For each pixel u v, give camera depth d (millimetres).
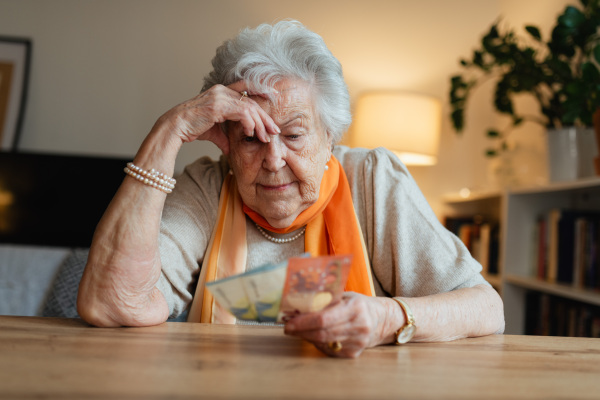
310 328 731
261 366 688
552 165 2541
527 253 2711
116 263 923
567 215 2414
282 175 1089
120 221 945
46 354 698
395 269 1197
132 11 3316
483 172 3525
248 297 751
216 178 1296
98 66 3283
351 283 1185
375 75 3510
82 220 2893
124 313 919
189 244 1183
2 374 606
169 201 1238
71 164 2900
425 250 1184
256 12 3410
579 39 2357
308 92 1077
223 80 1107
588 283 2217
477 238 3176
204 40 3357
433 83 3535
